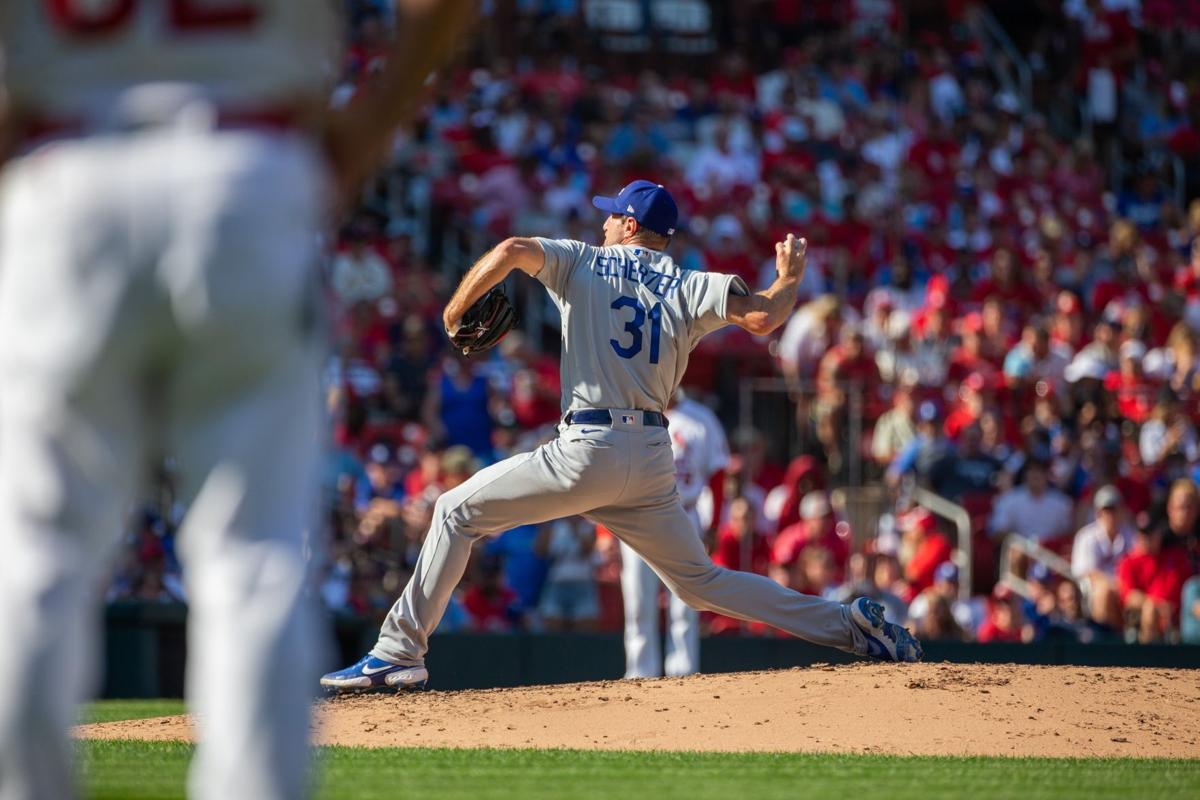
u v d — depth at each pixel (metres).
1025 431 43.78
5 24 6.86
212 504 7.02
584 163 61.75
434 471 39.50
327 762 15.01
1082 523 42.25
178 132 6.71
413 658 20.89
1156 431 45.19
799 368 46.06
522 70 69.56
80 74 6.82
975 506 41.03
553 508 20.59
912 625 36.47
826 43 73.38
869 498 41.91
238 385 6.95
